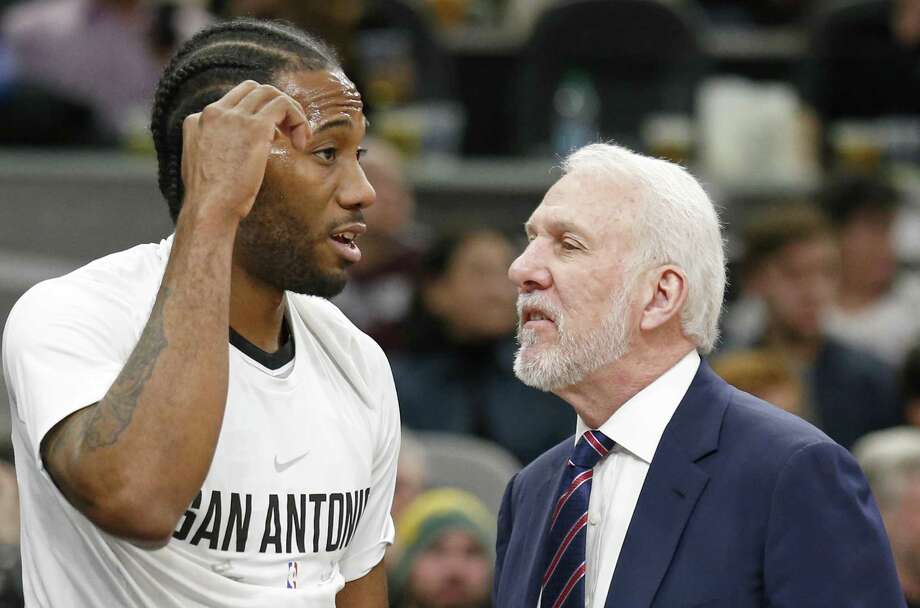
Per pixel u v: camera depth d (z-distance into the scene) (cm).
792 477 462
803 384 934
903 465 767
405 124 1171
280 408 459
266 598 449
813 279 971
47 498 450
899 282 1130
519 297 506
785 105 1227
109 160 1087
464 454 860
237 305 461
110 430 405
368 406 489
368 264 995
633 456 494
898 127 1267
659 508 479
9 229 1031
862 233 1080
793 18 1418
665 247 490
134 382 408
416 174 1118
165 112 470
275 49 457
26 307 447
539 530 513
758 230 994
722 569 464
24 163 1062
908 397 924
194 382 408
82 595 448
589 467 498
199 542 445
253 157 426
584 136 1212
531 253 500
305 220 450
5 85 1144
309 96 451
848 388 965
